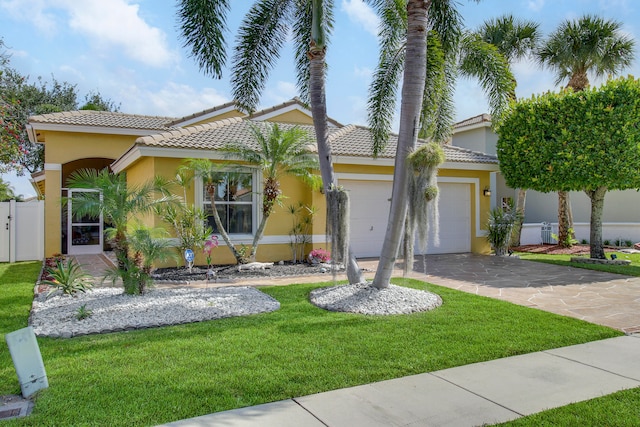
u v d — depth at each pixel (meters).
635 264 14.38
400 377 5.02
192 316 7.29
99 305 7.87
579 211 23.23
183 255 12.19
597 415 4.08
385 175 15.60
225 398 4.42
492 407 4.30
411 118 8.27
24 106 26.44
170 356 5.54
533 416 4.09
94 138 17.92
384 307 7.96
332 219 9.00
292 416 4.09
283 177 13.94
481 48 11.73
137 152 12.38
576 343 6.28
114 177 8.67
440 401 4.42
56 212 17.12
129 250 8.60
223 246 13.18
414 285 10.45
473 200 17.38
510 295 9.48
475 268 13.36
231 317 7.46
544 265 13.98
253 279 11.16
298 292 9.48
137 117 20.28
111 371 5.05
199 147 12.45
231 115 20.16
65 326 6.70
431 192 7.88
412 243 8.23
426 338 6.34
